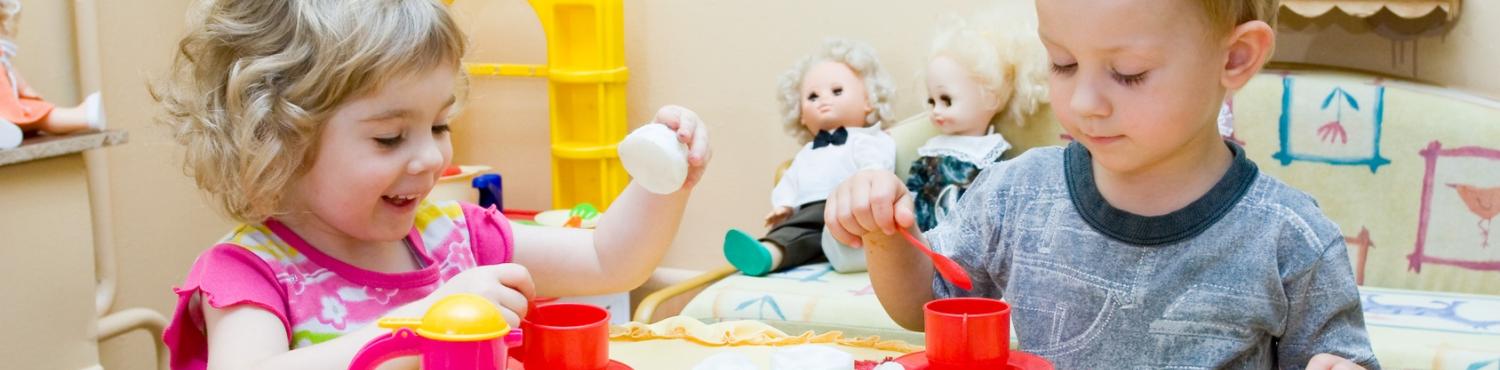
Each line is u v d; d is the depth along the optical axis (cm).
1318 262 84
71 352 157
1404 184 184
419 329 62
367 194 84
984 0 208
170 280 218
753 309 176
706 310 178
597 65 221
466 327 61
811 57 213
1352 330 85
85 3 190
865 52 209
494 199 221
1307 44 199
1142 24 75
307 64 82
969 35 201
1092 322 88
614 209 104
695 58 229
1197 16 76
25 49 188
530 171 243
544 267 104
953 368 74
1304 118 189
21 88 156
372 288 92
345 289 91
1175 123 78
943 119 203
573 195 232
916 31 213
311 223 91
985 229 96
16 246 147
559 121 229
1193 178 86
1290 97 190
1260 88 192
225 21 84
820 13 219
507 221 106
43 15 191
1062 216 91
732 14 225
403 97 83
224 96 85
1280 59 202
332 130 83
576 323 78
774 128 226
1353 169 187
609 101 227
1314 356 83
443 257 99
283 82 83
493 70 226
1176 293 86
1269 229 84
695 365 88
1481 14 185
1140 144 79
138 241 210
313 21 82
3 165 144
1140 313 87
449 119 94
